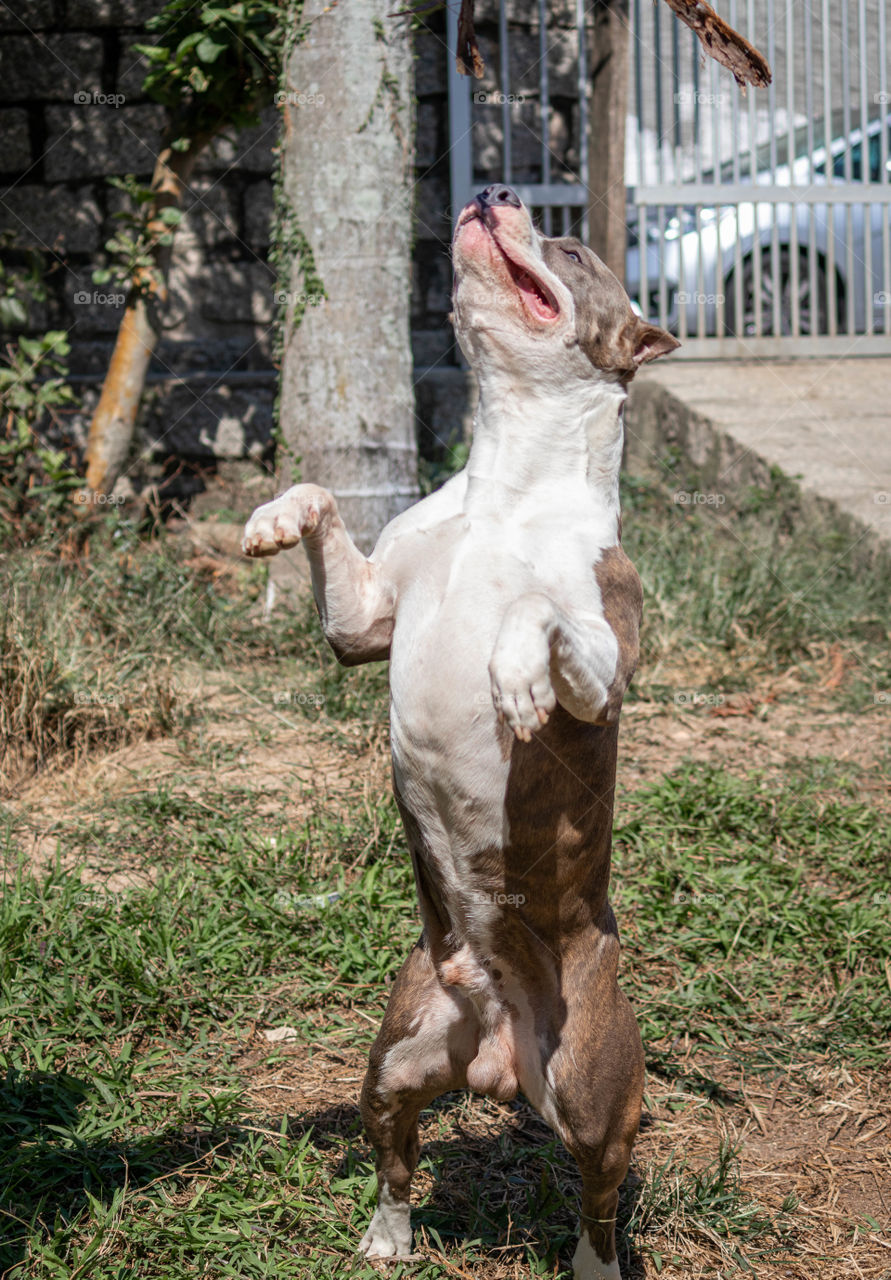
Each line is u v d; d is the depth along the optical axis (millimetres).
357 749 5438
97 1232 2586
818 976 4023
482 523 2457
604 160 8992
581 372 2488
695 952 4066
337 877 4281
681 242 10109
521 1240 2799
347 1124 3146
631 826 4773
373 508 6590
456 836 2406
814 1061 3594
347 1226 2750
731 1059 3586
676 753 5770
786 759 5738
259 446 9250
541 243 2555
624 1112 2469
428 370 9570
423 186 9711
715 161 10273
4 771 5008
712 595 7363
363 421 6539
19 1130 2971
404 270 6629
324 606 2508
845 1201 3021
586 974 2477
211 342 9797
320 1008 3674
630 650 2369
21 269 9750
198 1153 2959
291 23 6406
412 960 2611
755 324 10578
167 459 9227
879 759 5742
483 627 2332
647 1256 2785
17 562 6262
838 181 11086
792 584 7625
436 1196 2939
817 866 4734
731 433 9227
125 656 5883
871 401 9797
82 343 9758
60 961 3609
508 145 9398
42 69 9547
